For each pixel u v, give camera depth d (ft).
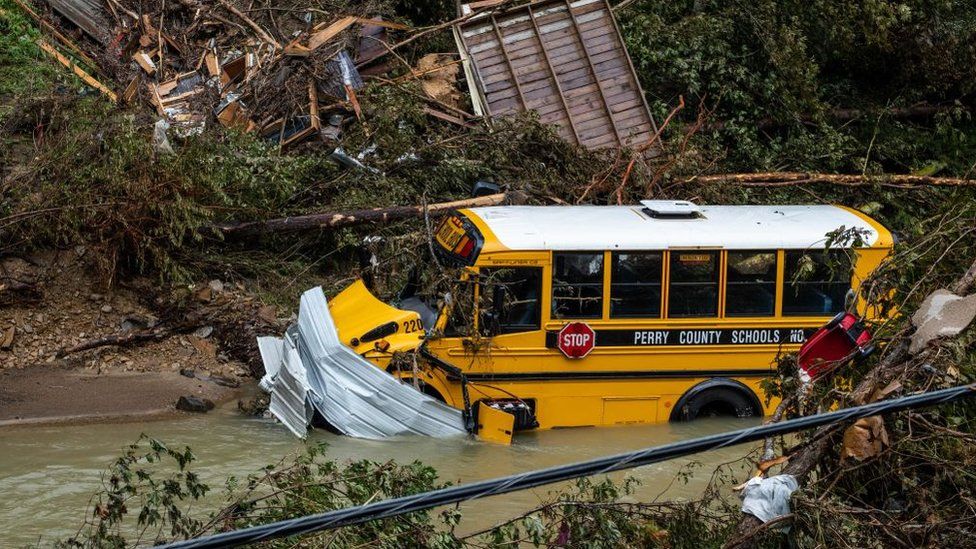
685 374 61.82
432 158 81.46
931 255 47.73
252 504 39.91
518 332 59.98
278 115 84.69
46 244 71.56
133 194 69.21
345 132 85.25
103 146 73.31
